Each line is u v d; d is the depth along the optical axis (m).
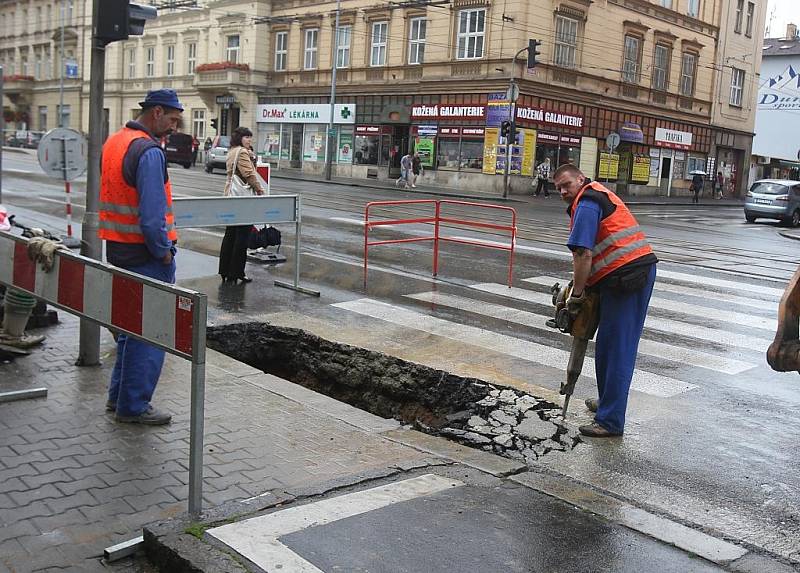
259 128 47.25
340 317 8.65
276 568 3.35
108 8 5.96
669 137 44.22
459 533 3.79
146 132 5.01
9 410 5.12
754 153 56.09
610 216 5.20
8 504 3.88
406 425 5.53
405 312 9.01
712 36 46.28
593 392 6.39
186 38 50.97
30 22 65.62
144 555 3.58
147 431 4.90
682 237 19.31
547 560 3.59
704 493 4.59
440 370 6.76
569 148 37.59
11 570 3.33
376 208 21.66
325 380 7.44
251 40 46.41
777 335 3.38
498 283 11.00
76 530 3.68
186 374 6.06
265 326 8.09
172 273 5.17
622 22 39.41
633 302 5.27
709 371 7.18
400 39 39.00
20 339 6.46
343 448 4.80
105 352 6.52
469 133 36.06
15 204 18.05
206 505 3.93
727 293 10.99
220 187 26.23
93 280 4.37
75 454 4.50
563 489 4.41
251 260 11.91
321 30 43.19
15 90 64.94
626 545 3.80
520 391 6.25
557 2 35.34
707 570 3.62
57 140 11.99
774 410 6.18
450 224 18.42
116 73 56.59
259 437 4.90
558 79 36.19
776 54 55.09
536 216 23.55
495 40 34.69
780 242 19.62
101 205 5.03
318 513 3.88
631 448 5.24
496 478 4.50
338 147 42.75
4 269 5.36
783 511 4.39
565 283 11.16
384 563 3.45
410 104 38.69
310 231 15.70
